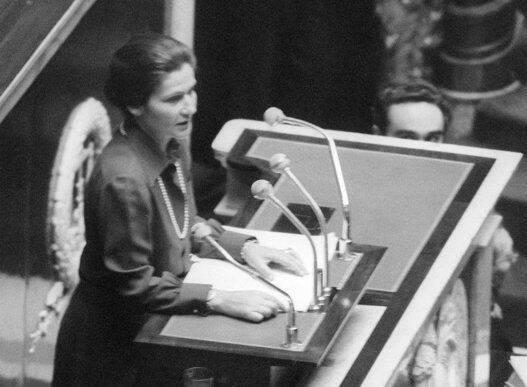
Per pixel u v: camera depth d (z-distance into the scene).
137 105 14.21
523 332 22.69
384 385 14.07
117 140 14.36
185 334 13.74
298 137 17.56
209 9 22.38
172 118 14.21
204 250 15.05
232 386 14.29
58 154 17.22
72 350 14.83
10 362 16.23
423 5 22.39
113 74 14.23
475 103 22.72
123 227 13.99
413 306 14.95
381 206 16.39
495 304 21.61
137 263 14.06
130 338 14.73
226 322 13.90
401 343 14.50
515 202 22.52
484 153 17.08
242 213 16.48
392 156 17.14
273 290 14.29
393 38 22.58
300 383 14.12
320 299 14.15
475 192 16.45
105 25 18.59
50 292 17.22
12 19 16.08
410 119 20.67
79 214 17.75
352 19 22.56
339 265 14.81
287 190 16.77
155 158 14.41
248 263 14.70
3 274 15.90
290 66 22.84
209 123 22.84
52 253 17.17
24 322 16.53
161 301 14.04
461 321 16.69
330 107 23.00
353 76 22.81
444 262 15.50
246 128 17.80
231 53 22.70
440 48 22.56
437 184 16.66
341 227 16.17
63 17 16.30
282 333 13.73
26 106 16.20
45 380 17.25
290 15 22.58
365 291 15.16
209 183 22.47
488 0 22.17
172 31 21.25
